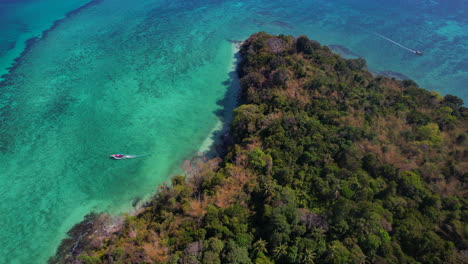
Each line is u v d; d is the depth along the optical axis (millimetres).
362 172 62375
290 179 61438
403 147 70562
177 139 83750
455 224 51875
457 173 63531
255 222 55281
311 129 71625
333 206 55375
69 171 73312
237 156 68062
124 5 186625
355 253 47531
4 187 69000
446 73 121688
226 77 113375
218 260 46875
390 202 56375
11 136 83438
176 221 55375
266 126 75375
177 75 113812
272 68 99750
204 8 183875
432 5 192500
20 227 60875
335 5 194000
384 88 94500
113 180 71250
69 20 162375
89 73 113562
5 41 137000
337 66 103938
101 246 56031
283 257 49000
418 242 49344
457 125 79688
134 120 90312
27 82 107250
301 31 156375
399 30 158875
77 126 87500
